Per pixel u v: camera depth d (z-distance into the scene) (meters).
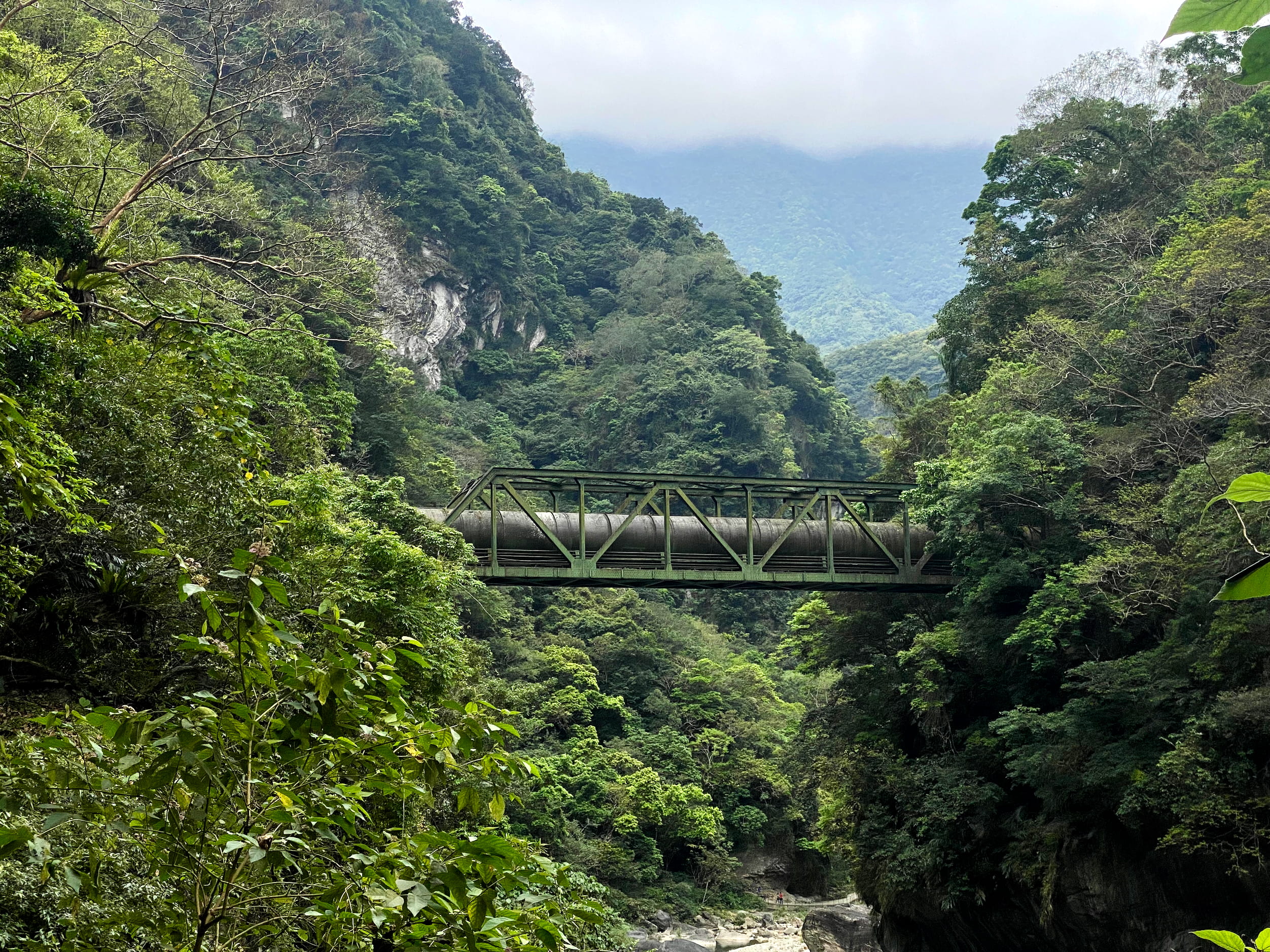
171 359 17.56
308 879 5.81
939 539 36.22
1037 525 36.28
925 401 52.81
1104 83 58.53
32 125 27.41
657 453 120.50
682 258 150.50
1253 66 1.71
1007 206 58.88
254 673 5.41
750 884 67.81
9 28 36.62
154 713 5.40
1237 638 27.36
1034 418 35.22
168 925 5.72
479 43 163.50
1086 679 32.84
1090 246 49.09
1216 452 29.23
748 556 36.22
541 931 5.47
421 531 29.16
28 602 14.53
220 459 16.44
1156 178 52.75
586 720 71.62
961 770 34.62
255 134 52.84
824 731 41.91
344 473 34.19
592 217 161.50
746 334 132.00
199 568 5.45
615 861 58.75
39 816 6.08
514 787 50.28
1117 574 31.80
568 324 144.25
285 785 5.45
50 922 7.55
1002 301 50.84
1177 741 27.58
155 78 39.88
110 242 23.28
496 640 73.50
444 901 5.20
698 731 76.75
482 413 125.12
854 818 39.28
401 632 22.22
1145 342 37.62
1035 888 31.42
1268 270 34.31
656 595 102.44
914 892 35.78
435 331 125.00
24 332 15.38
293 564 19.36
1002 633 34.91
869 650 41.44
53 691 14.41
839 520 38.75
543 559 35.53
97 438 15.73
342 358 55.81
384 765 5.80
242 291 35.62
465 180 136.12
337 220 45.25
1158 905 28.91
